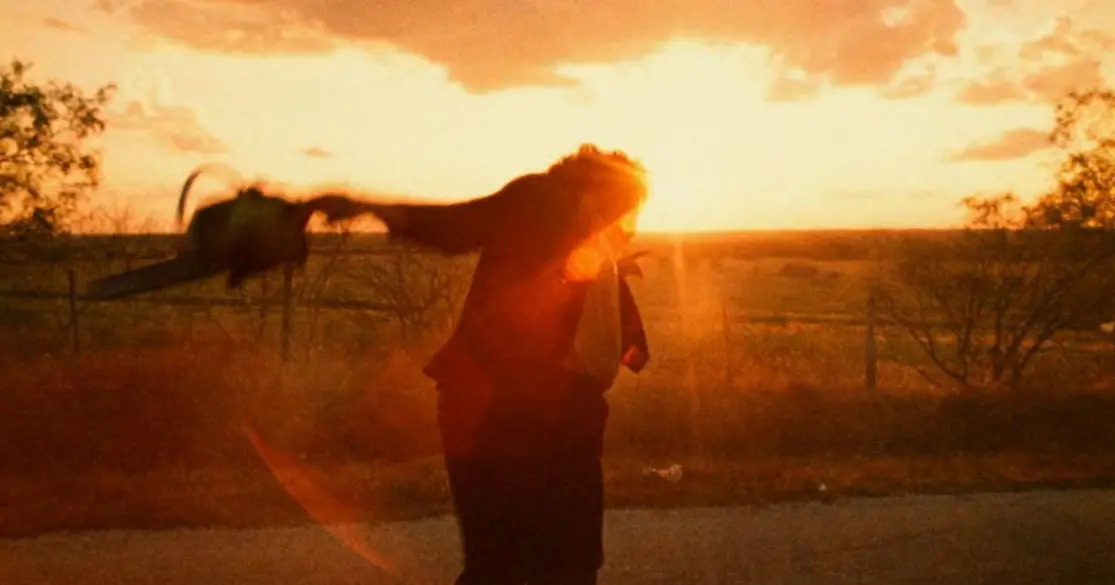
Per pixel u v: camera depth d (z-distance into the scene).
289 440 9.38
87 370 11.18
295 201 3.08
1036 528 7.24
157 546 6.38
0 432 9.12
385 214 3.24
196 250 2.94
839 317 24.28
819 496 8.07
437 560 6.21
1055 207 13.50
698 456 9.72
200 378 10.81
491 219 3.39
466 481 3.38
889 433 10.45
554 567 3.35
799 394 11.63
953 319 13.64
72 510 7.13
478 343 3.39
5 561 6.00
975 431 10.62
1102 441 10.66
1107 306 13.29
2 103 16.28
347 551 6.36
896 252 13.95
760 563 6.30
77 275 15.71
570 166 3.52
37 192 16.66
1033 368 13.72
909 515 7.56
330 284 14.38
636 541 6.72
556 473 3.35
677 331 17.72
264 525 6.91
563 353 3.38
